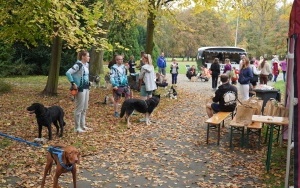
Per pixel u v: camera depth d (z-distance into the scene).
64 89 18.77
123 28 34.41
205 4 17.36
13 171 6.37
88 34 8.22
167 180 6.30
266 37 49.25
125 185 5.98
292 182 6.24
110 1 15.60
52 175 6.26
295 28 5.36
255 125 8.48
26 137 8.72
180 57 63.88
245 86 12.97
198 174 6.64
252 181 6.30
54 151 5.27
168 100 16.69
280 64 31.66
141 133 9.74
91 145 8.30
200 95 19.31
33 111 8.27
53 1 7.19
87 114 12.01
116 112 11.80
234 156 7.81
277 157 7.70
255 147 8.55
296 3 5.34
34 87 19.22
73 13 7.90
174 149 8.29
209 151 8.19
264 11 44.62
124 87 11.83
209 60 33.41
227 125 11.01
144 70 11.79
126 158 7.48
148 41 18.67
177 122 11.46
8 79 23.48
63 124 9.00
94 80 19.75
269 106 8.75
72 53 27.55
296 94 5.45
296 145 5.32
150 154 7.83
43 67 27.20
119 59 11.65
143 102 10.62
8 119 10.77
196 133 9.95
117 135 9.39
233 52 33.06
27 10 8.98
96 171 6.62
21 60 26.11
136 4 15.52
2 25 11.48
